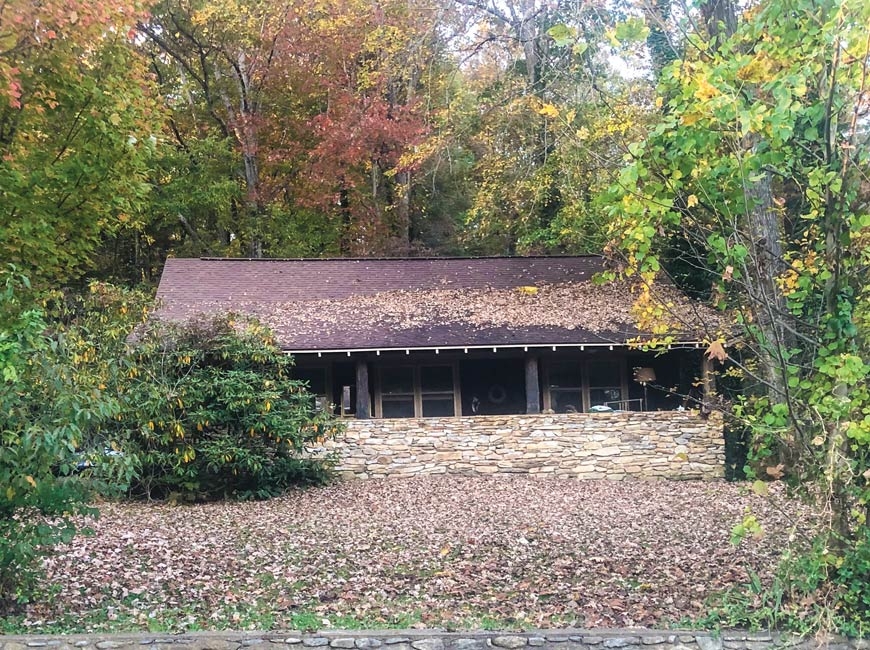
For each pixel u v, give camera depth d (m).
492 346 15.67
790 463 6.33
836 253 5.70
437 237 29.39
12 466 5.76
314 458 14.60
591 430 15.58
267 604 6.91
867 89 5.28
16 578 6.55
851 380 5.29
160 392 12.25
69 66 11.47
